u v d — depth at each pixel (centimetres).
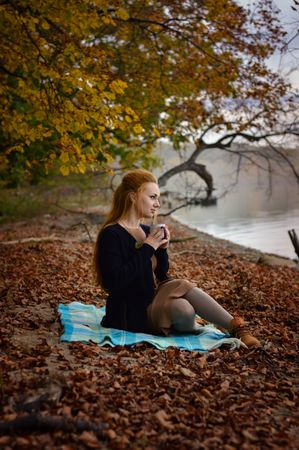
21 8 706
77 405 303
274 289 734
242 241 2034
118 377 357
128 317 446
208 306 443
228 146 1448
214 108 1266
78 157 641
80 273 799
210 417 311
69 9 710
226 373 387
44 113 675
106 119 634
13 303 560
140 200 450
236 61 1091
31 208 2439
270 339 484
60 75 652
